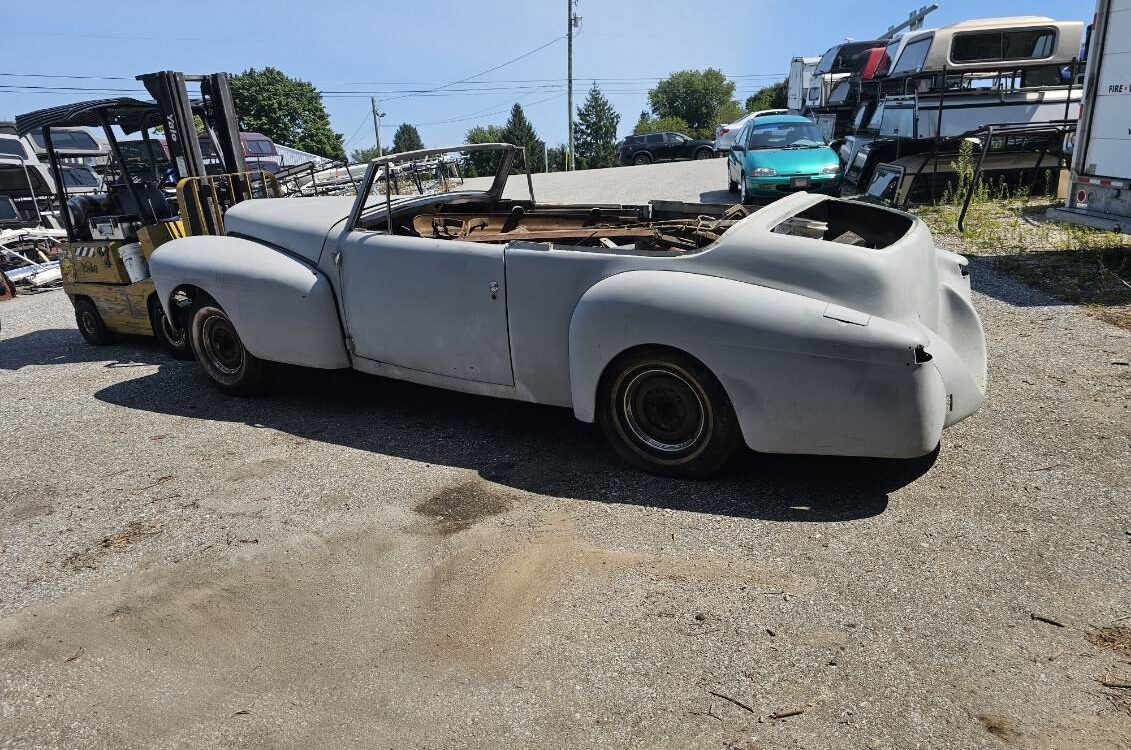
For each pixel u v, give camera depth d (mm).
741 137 14516
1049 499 3344
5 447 4789
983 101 12281
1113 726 2162
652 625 2705
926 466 3713
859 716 2252
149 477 4203
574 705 2373
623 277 3623
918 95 12594
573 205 5598
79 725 2422
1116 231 7047
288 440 4602
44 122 6734
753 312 3285
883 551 3047
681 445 3703
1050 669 2385
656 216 5305
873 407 3176
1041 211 10352
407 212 5117
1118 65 7027
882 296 3287
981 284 7168
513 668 2551
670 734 2236
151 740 2346
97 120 6625
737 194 15211
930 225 10102
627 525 3367
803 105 25000
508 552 3225
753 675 2441
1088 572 2832
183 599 3043
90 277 6918
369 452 4348
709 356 3375
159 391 5715
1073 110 12219
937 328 3836
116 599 3074
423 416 4855
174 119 6523
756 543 3160
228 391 5418
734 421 3492
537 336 3961
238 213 5395
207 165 7254
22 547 3533
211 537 3504
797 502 3465
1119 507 3242
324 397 5320
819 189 12266
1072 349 5242
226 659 2689
